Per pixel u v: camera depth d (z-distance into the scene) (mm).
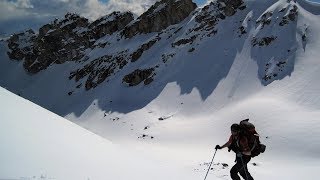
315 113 89875
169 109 117625
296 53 119625
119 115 121938
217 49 136625
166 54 146500
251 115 93625
